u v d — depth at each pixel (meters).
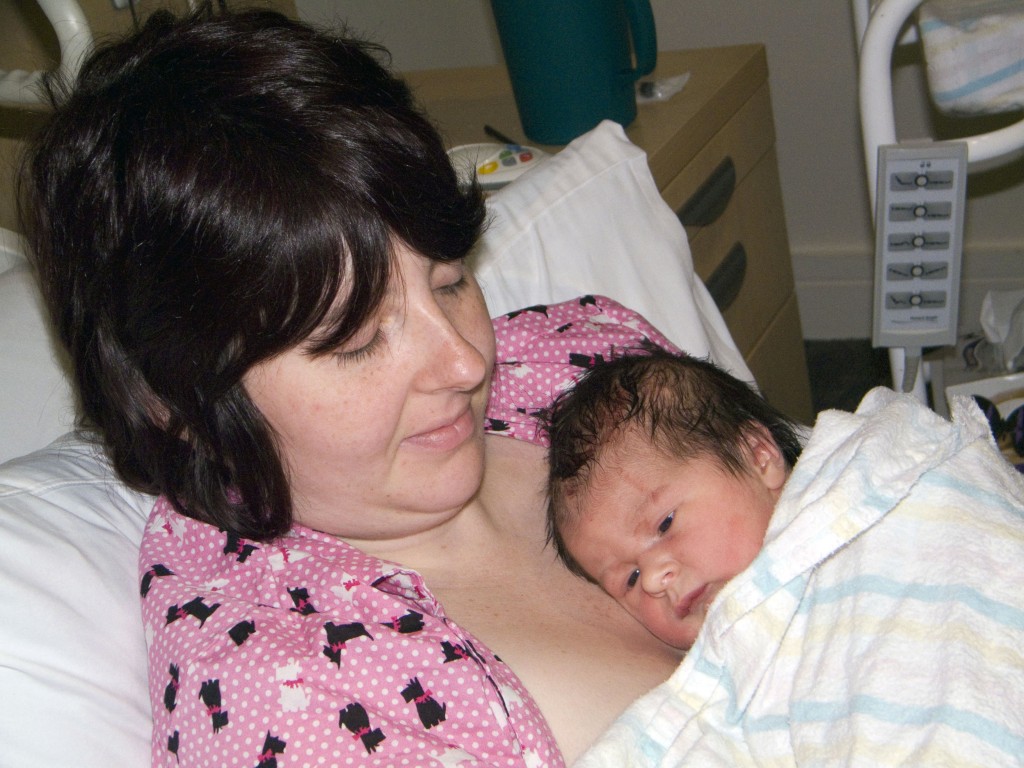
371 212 0.72
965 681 0.76
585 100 1.63
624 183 1.46
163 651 0.83
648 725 0.84
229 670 0.77
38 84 1.06
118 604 0.89
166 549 0.91
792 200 2.73
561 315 1.23
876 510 0.86
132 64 0.77
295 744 0.74
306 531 0.90
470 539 0.99
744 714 0.88
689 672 0.88
